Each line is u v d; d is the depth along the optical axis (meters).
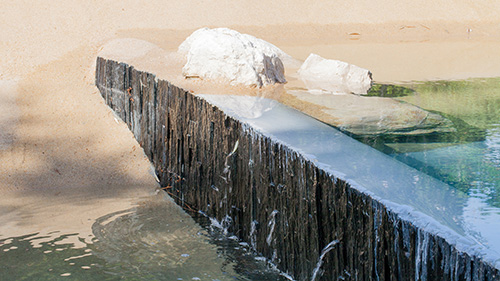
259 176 5.08
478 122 6.09
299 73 9.23
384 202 3.49
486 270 2.75
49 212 5.81
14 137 7.16
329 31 13.84
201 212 6.05
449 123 6.04
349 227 3.81
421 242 3.16
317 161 4.27
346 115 6.27
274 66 8.50
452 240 2.98
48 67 9.27
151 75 6.82
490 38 13.27
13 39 10.81
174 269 4.73
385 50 11.70
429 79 8.73
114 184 6.64
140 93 7.11
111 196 6.31
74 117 7.67
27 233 5.30
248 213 5.31
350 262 3.82
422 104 6.97
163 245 5.19
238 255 5.09
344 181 3.85
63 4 13.50
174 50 10.40
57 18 12.53
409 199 3.60
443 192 3.78
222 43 7.91
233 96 7.03
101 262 4.79
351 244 3.80
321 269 4.16
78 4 13.68
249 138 5.24
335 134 5.22
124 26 12.83
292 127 5.42
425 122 6.06
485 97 7.41
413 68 9.76
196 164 6.08
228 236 5.52
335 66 8.87
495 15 15.21
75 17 12.85
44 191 6.38
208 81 7.89
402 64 10.17
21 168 6.69
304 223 4.38
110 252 4.98
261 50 8.67
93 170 6.81
